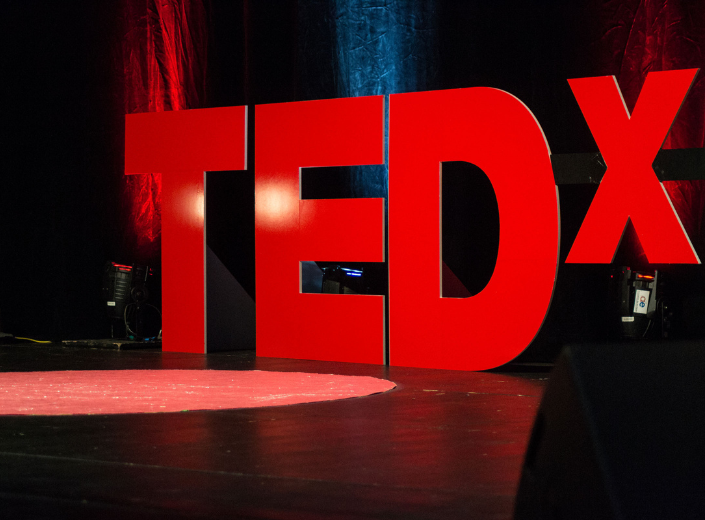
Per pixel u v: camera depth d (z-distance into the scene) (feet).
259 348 25.12
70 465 10.90
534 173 21.33
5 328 32.89
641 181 20.26
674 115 19.98
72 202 31.76
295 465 10.90
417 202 22.79
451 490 9.66
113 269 28.86
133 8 30.32
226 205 28.48
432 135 22.59
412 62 26.17
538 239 21.24
